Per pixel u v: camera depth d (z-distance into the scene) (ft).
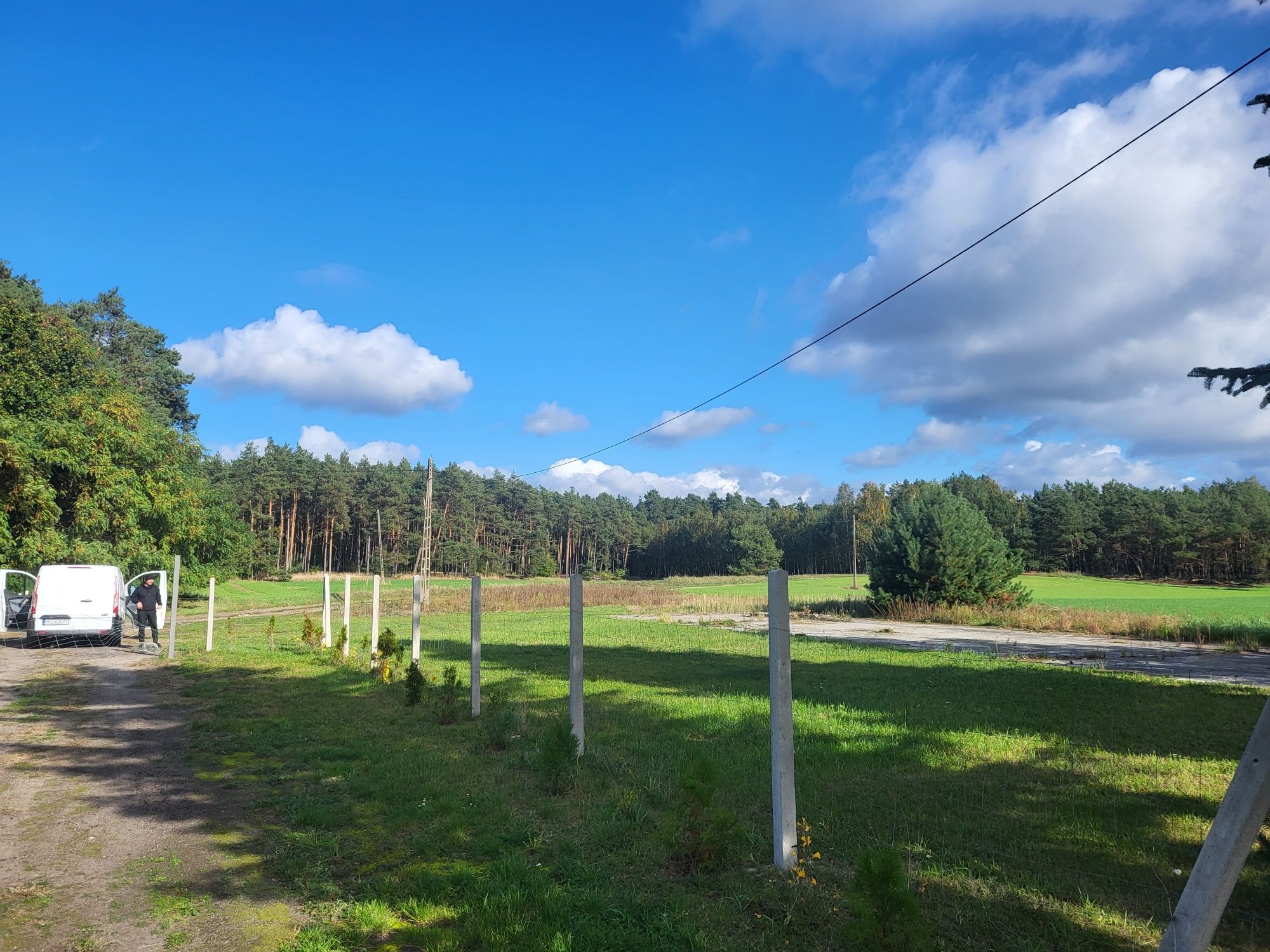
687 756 27.27
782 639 17.89
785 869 17.28
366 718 36.60
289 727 34.47
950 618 112.68
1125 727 34.04
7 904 16.26
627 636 88.94
